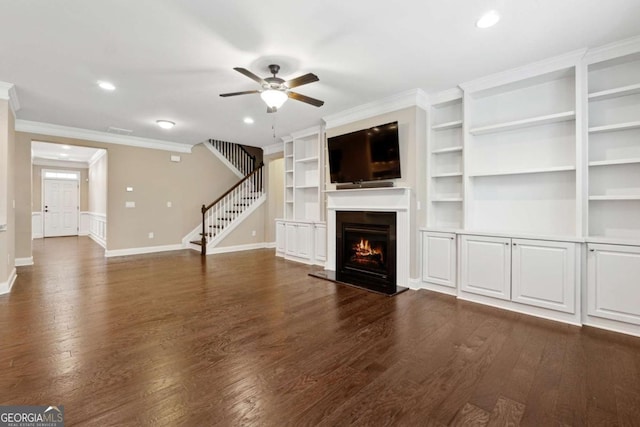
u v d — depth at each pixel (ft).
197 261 19.56
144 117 16.69
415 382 6.32
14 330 8.71
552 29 8.37
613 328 8.91
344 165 15.37
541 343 8.13
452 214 13.71
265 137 21.84
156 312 10.31
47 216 32.19
